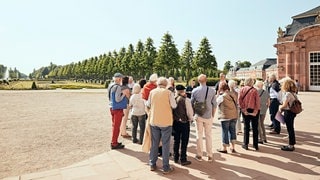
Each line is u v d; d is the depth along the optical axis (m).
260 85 7.82
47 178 5.34
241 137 8.84
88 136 9.27
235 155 6.73
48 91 39.66
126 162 6.32
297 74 36.75
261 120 7.86
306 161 6.19
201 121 6.30
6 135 9.41
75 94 33.03
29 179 5.29
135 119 8.18
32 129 10.55
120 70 83.50
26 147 7.77
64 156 6.88
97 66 102.81
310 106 17.38
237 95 7.93
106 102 22.70
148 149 6.02
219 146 7.61
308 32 35.75
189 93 10.88
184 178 5.24
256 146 7.18
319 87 35.59
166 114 5.55
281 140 8.24
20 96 29.47
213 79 49.22
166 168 5.51
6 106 19.28
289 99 6.94
